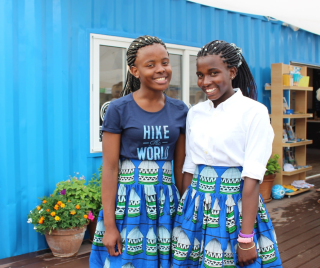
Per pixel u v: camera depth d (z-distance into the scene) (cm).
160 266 159
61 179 327
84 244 331
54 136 321
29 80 304
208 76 147
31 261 292
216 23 448
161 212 160
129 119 157
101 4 345
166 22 396
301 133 557
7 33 291
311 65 601
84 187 316
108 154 159
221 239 144
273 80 504
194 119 161
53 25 316
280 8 325
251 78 171
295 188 517
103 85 356
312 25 382
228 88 152
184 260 152
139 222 157
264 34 514
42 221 285
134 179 160
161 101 165
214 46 147
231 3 321
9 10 290
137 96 162
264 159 141
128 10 364
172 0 400
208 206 149
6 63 291
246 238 138
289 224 388
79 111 337
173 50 409
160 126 159
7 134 294
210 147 150
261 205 150
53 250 302
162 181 162
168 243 159
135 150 160
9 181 297
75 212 294
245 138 145
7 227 299
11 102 295
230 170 149
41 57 310
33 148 309
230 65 148
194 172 162
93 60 344
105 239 158
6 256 301
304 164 559
